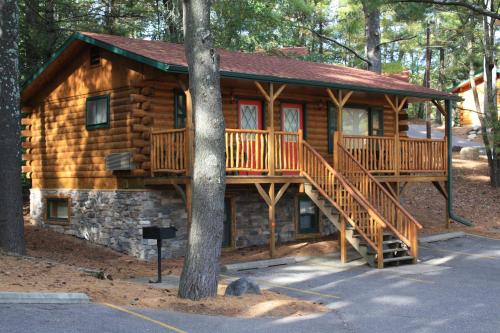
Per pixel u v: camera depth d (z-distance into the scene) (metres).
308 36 41.38
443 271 14.30
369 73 23.09
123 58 16.55
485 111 26.20
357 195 15.65
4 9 14.33
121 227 16.59
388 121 22.16
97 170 17.52
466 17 26.67
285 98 19.08
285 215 19.02
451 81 49.53
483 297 11.41
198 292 10.26
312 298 11.41
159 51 16.25
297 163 16.91
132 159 16.14
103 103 17.28
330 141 20.30
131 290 10.72
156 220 16.11
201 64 10.37
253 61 18.75
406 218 15.62
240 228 17.80
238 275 13.93
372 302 11.02
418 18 21.31
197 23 10.40
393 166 18.84
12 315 8.12
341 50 46.22
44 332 7.47
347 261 15.64
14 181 14.34
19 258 12.38
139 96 15.93
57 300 9.16
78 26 25.81
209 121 10.35
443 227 20.75
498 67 39.47
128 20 28.62
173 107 16.61
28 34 23.28
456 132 41.19
